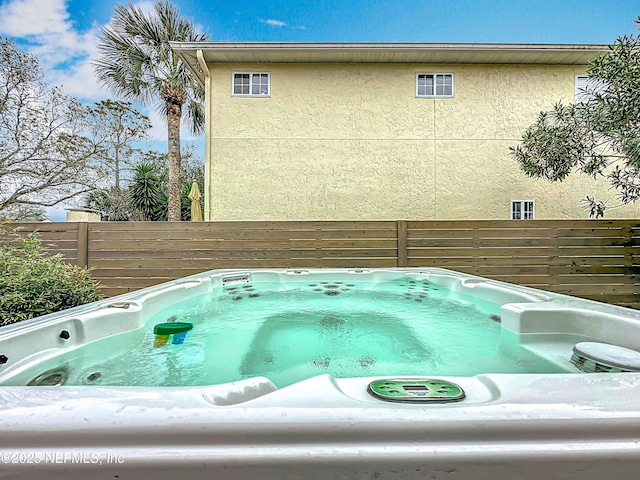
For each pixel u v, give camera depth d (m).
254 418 0.58
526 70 6.28
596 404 0.63
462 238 4.41
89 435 0.56
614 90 3.88
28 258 2.59
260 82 6.31
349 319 2.23
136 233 4.29
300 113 6.30
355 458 0.55
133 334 1.77
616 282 4.30
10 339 1.21
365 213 6.32
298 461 0.55
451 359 1.51
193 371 1.37
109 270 4.26
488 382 0.76
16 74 7.34
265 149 6.27
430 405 0.64
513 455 0.56
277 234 4.38
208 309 2.50
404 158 6.32
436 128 6.33
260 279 3.58
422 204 6.33
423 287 3.32
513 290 2.24
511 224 4.39
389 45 5.77
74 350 1.45
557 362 1.33
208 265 4.34
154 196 11.16
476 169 6.33
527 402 0.64
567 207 6.30
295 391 0.69
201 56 5.80
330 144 6.32
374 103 6.32
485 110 6.30
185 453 0.55
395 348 1.67
